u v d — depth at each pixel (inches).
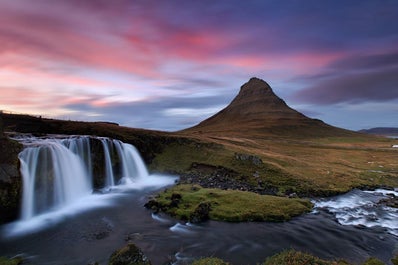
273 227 1279.5
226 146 3206.2
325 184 2202.3
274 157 3063.5
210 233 1187.3
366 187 2294.5
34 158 1549.0
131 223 1298.0
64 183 1736.0
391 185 2460.6
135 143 2807.6
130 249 785.6
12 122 2935.5
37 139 1998.0
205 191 1700.3
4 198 1268.5
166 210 1439.5
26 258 951.0
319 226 1320.1
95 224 1288.1
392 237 1212.5
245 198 1589.6
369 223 1396.4
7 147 1374.3
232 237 1151.0
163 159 2775.6
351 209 1647.4
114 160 2317.9
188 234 1170.6
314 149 5024.6
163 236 1147.9
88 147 2154.3
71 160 1868.8
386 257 1018.1
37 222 1317.7
